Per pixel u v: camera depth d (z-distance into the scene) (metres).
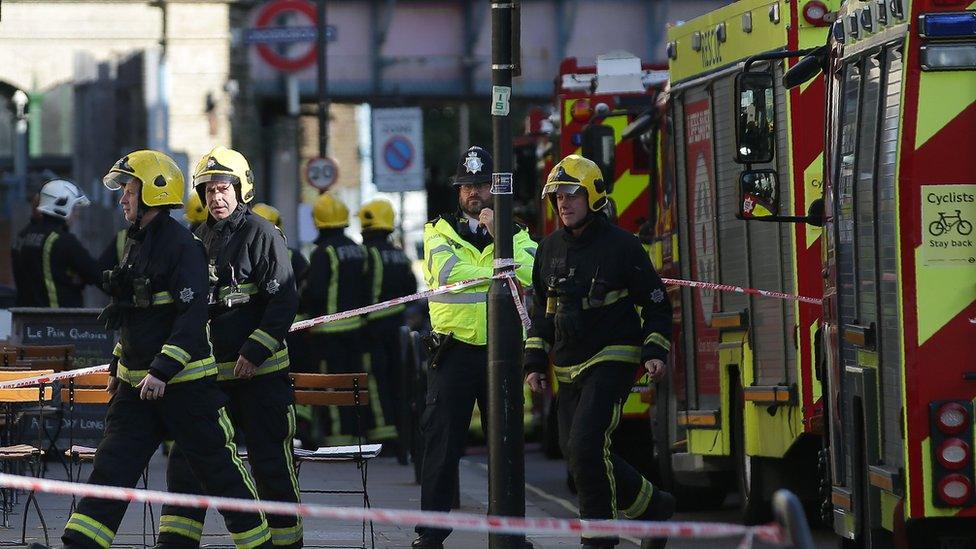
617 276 26.12
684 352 35.50
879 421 22.09
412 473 45.00
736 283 32.53
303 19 83.56
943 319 21.02
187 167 68.00
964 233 21.09
